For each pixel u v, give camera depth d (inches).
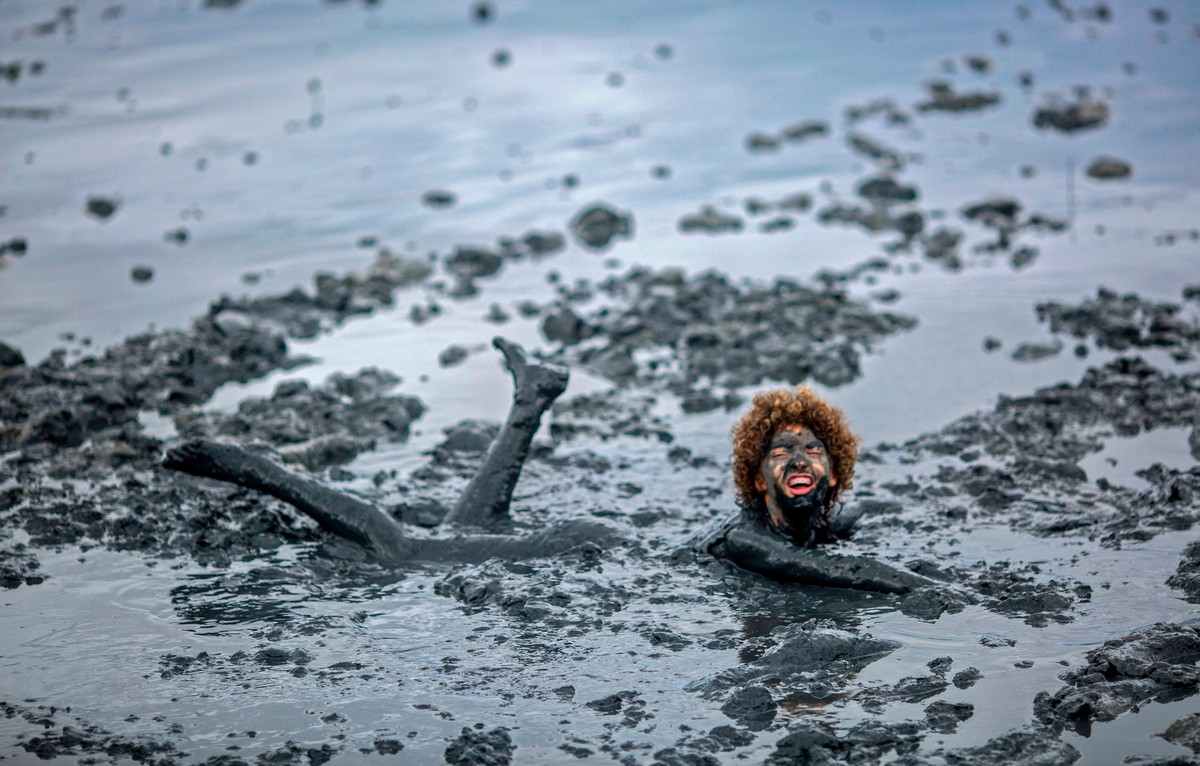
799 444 748.6
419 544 776.9
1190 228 1482.5
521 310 1317.7
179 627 686.5
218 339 1218.0
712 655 636.7
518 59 2306.8
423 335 1258.6
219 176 1777.8
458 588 724.7
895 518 807.1
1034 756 527.5
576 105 2078.0
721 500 856.9
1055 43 2287.2
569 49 2349.9
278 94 2095.2
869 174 1761.8
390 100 2096.5
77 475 920.9
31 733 577.6
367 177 1784.0
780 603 695.1
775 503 757.3
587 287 1381.6
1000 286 1325.0
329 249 1519.4
